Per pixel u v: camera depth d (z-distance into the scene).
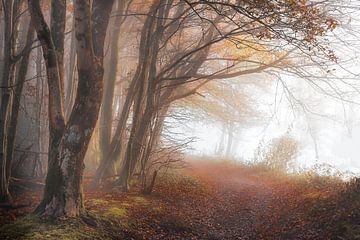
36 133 18.50
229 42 18.00
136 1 19.83
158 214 11.69
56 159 9.42
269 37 11.51
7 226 8.79
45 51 9.43
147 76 15.30
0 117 11.84
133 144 14.76
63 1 10.33
